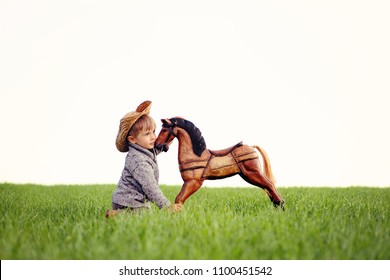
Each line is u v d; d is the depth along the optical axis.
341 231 3.81
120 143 5.23
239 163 5.46
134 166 5.08
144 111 5.23
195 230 3.79
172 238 3.57
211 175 5.44
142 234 3.65
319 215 4.85
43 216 5.29
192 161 5.41
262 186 5.51
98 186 11.45
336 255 3.30
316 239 3.63
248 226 4.03
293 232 3.78
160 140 5.38
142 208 5.14
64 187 10.92
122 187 5.12
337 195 7.96
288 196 7.20
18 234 3.92
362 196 7.84
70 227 4.30
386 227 4.21
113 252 3.29
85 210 5.73
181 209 5.03
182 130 5.45
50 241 3.67
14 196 7.96
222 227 3.92
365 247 3.44
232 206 6.10
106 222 4.49
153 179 5.09
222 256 3.22
